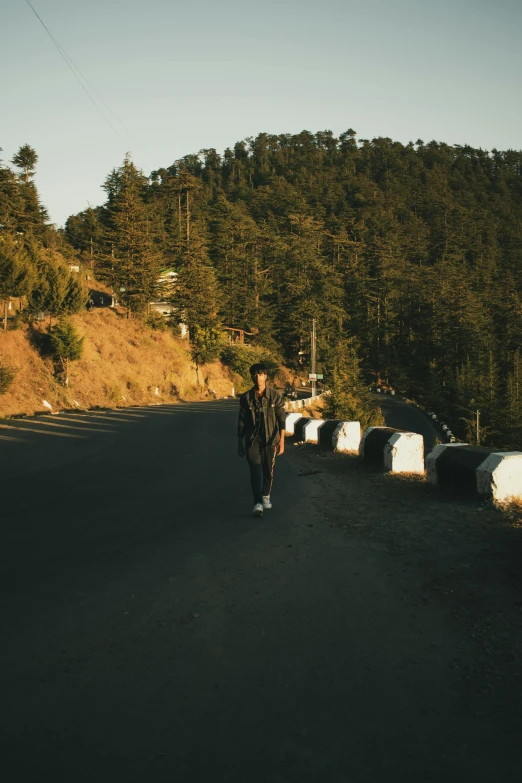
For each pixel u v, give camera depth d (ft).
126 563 16.31
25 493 27.25
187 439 54.60
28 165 258.78
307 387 271.90
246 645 11.10
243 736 8.13
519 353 273.33
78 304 152.76
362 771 7.34
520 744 7.84
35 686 9.49
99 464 37.58
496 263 485.56
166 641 11.28
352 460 35.06
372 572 15.20
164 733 8.19
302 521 20.88
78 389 145.07
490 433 186.50
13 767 7.40
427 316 312.71
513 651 10.39
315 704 8.96
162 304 257.34
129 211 224.12
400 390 279.90
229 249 301.63
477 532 17.62
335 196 552.82
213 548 17.69
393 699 9.07
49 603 13.29
